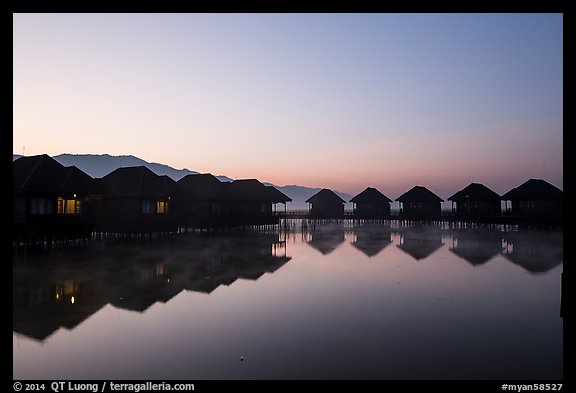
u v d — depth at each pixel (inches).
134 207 1391.5
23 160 1246.9
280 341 433.1
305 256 1114.1
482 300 618.5
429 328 481.1
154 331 462.6
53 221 1172.5
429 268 919.7
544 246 1328.7
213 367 362.3
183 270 846.5
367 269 906.7
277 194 2145.7
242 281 749.3
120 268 855.7
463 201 2420.0
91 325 481.4
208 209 1754.4
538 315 537.3
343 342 430.9
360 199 2854.3
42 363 368.2
